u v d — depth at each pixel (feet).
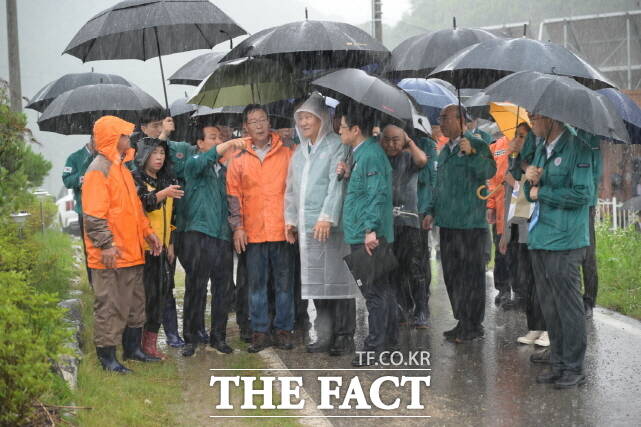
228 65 26.76
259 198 27.27
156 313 25.91
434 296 38.55
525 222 28.55
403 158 29.30
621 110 28.84
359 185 25.20
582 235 22.53
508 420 20.56
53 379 18.20
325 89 24.99
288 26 26.50
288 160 27.81
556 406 21.54
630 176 78.48
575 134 22.22
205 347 28.32
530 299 27.32
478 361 26.16
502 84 22.35
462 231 27.91
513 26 87.35
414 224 29.78
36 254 32.01
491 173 27.50
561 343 23.53
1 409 16.01
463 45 29.30
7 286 18.37
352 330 27.32
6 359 16.12
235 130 35.88
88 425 18.38
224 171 28.09
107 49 29.53
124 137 23.52
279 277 27.73
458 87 26.89
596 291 31.45
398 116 24.38
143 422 19.49
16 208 27.58
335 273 26.78
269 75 27.94
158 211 25.57
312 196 26.66
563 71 23.68
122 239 23.45
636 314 31.96
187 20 26.53
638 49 103.14
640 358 26.00
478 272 28.27
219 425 20.29
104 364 23.70
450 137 27.91
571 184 22.27
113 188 23.22
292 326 28.04
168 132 25.67
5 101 29.27
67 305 28.37
